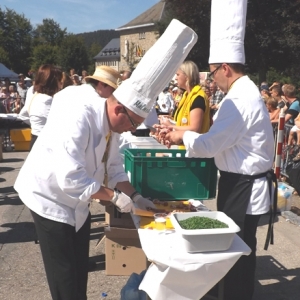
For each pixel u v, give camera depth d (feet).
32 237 15.47
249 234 9.52
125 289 9.50
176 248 7.45
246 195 9.10
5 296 11.35
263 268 12.78
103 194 7.75
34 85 14.75
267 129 8.99
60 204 7.90
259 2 82.84
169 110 36.19
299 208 18.06
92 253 13.85
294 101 25.00
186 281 7.36
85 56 215.72
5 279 12.27
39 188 7.82
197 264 7.20
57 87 14.52
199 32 89.45
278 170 19.83
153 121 17.47
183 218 8.19
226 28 9.06
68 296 8.21
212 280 7.44
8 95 47.80
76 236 8.63
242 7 9.04
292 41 80.38
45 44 226.99
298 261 13.28
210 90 33.30
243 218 9.16
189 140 8.74
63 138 7.27
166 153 10.93
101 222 16.79
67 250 8.08
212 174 9.87
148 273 7.82
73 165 7.25
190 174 9.78
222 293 9.36
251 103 8.77
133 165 9.59
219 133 8.60
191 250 7.30
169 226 8.18
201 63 94.02
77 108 7.44
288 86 25.76
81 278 8.89
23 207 19.20
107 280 12.18
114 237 12.20
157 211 8.79
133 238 12.21
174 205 9.48
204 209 9.36
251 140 8.89
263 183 9.16
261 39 81.92
